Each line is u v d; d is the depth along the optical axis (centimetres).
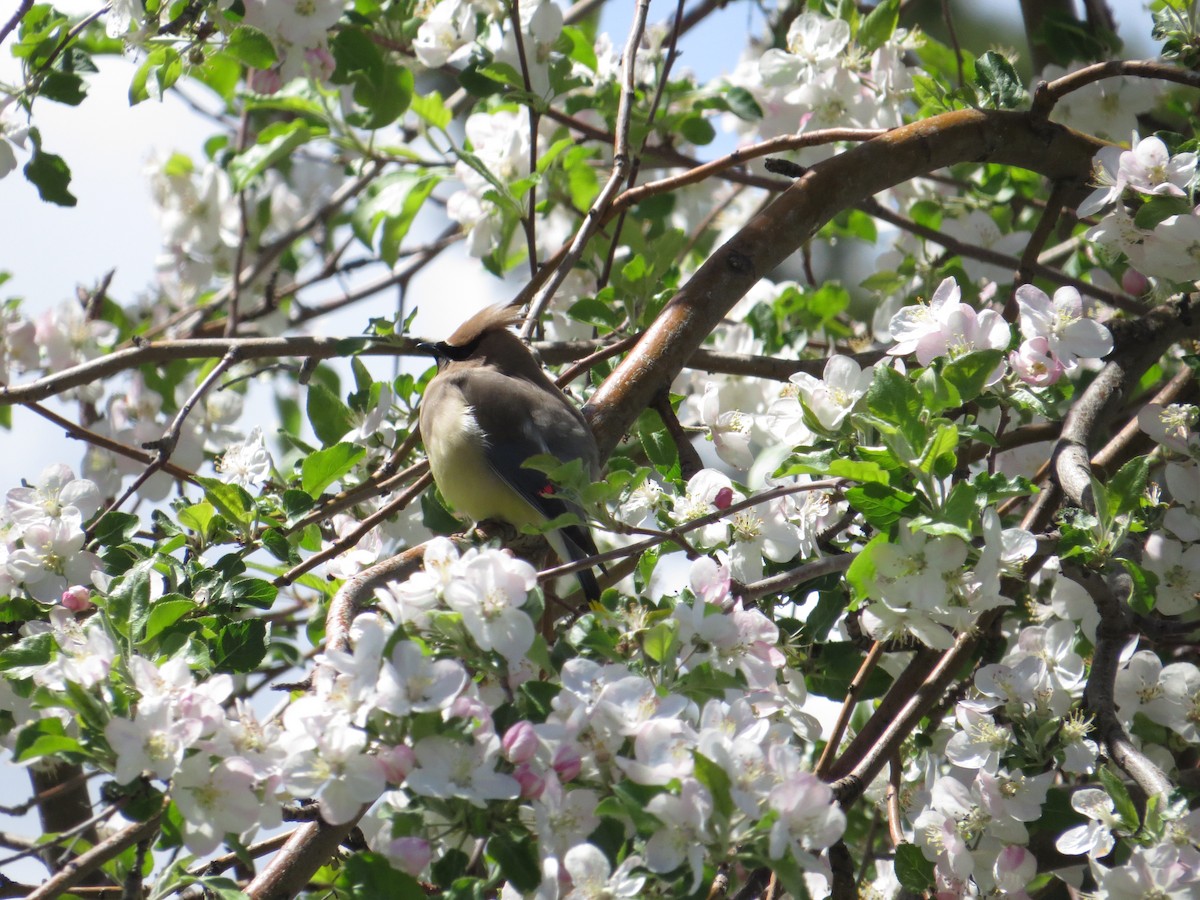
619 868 516
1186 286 865
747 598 681
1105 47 1108
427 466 931
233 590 730
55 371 1109
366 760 521
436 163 1148
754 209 1480
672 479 783
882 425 616
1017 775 667
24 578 755
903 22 1430
